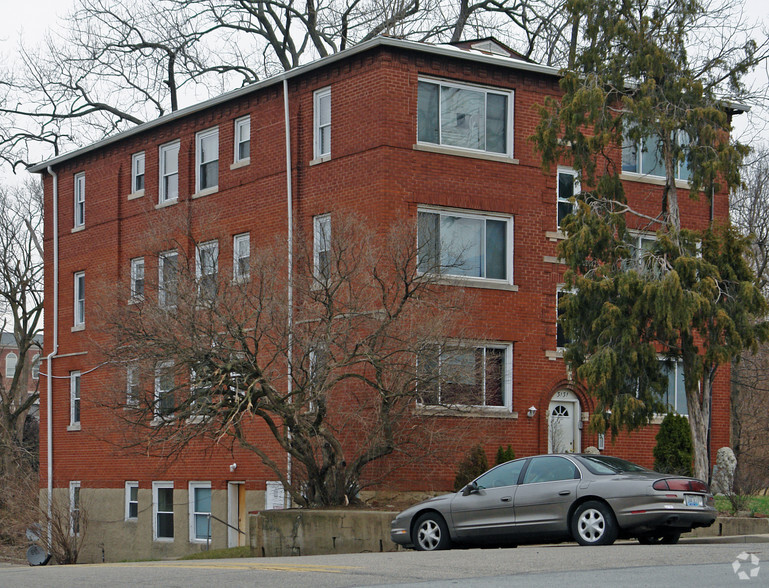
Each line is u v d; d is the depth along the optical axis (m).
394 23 41.09
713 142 23.28
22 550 38.66
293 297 24.73
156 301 23.73
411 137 27.36
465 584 11.49
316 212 28.69
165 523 33.00
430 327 23.41
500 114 29.00
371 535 21.72
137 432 25.05
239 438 24.02
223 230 31.56
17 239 48.44
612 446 29.67
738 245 23.22
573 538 16.64
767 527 21.64
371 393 25.28
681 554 14.41
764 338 22.81
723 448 30.31
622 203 24.03
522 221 28.83
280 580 12.43
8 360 84.00
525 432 28.33
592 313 23.06
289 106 29.83
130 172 35.53
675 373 30.97
